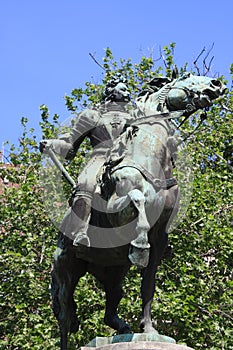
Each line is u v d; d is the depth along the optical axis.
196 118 16.41
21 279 13.86
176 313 12.52
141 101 7.23
